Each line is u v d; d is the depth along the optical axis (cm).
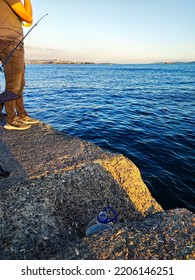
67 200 258
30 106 1316
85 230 247
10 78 317
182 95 1912
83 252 185
